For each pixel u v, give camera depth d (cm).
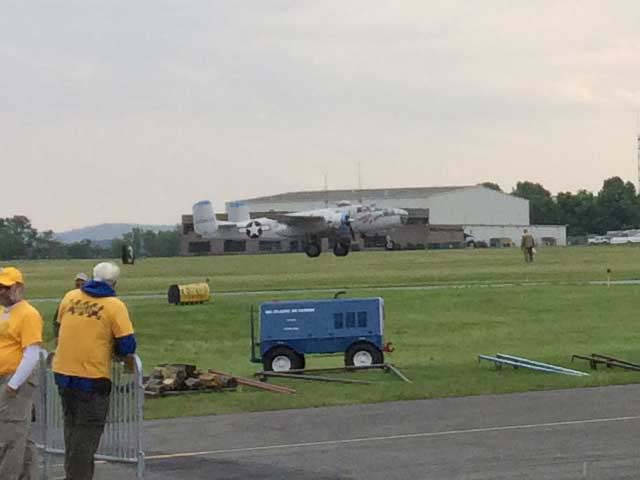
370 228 7394
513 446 1153
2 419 929
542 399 1527
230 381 1703
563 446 1145
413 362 2241
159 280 5522
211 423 1377
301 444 1207
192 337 2998
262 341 2009
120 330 933
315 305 2017
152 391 1630
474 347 2639
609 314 3391
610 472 1002
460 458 1093
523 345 2667
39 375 1041
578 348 2548
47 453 1045
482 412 1412
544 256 7662
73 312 937
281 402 1545
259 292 4344
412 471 1037
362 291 4222
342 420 1376
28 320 934
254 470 1065
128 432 977
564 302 3700
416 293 4050
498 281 4803
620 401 1489
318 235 7475
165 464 1107
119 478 1034
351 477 1017
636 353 2356
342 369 1989
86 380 930
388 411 1445
